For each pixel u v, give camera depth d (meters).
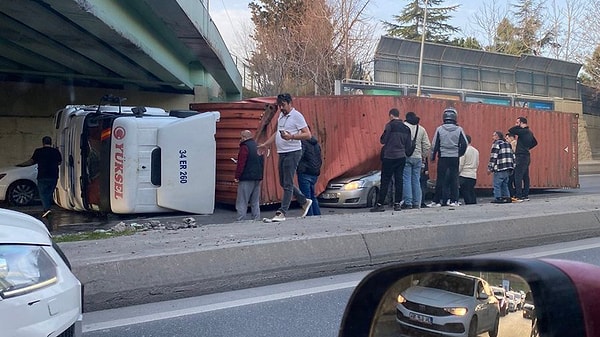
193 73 29.75
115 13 15.67
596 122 52.50
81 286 4.57
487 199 18.86
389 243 8.74
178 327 6.04
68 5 13.12
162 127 13.70
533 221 10.28
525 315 2.31
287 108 10.66
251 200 11.92
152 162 13.70
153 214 14.02
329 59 42.31
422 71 47.88
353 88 41.50
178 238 8.59
